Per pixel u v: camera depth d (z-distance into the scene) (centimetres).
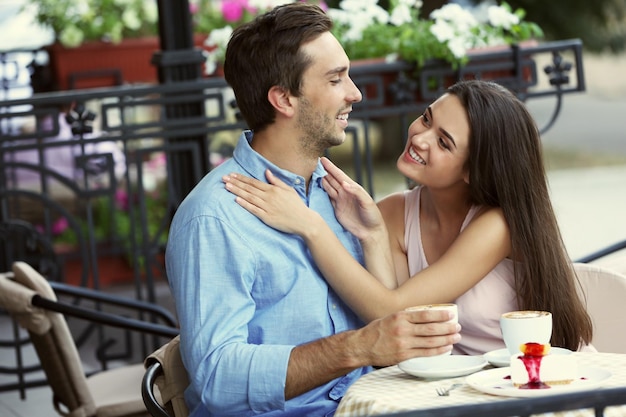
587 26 1494
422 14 1185
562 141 1869
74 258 782
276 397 290
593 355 291
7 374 578
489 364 292
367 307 319
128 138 564
